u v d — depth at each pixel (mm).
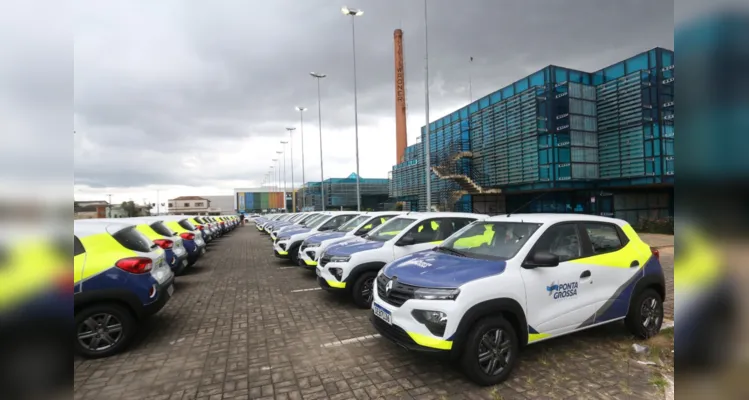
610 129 21641
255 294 7914
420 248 6918
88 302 4590
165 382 3957
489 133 26078
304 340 5113
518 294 3861
